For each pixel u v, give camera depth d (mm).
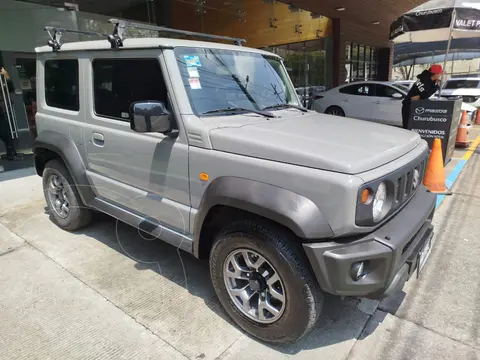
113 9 9047
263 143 2377
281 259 2264
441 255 3660
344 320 2779
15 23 7730
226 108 2959
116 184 3420
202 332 2648
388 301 2990
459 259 3578
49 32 3760
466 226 4281
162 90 2854
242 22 11484
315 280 2283
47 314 2836
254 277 2514
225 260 2602
